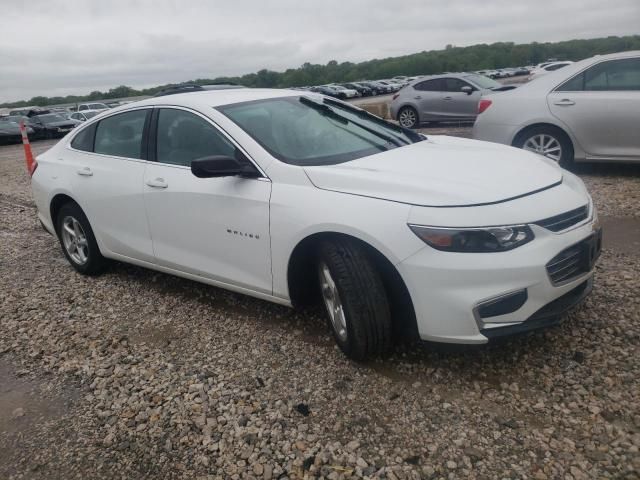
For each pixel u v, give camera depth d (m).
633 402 2.61
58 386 3.23
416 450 2.45
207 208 3.60
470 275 2.65
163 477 2.44
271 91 4.30
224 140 3.60
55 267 5.29
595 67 6.73
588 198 3.21
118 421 2.85
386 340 3.00
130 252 4.34
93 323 4.00
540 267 2.68
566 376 2.86
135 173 4.12
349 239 2.96
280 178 3.27
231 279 3.64
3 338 3.88
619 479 2.19
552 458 2.33
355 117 4.21
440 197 2.79
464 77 13.80
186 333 3.73
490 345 2.76
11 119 25.45
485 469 2.31
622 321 3.31
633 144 6.55
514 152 3.64
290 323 3.73
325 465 2.40
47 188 4.88
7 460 2.65
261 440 2.60
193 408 2.88
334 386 2.96
